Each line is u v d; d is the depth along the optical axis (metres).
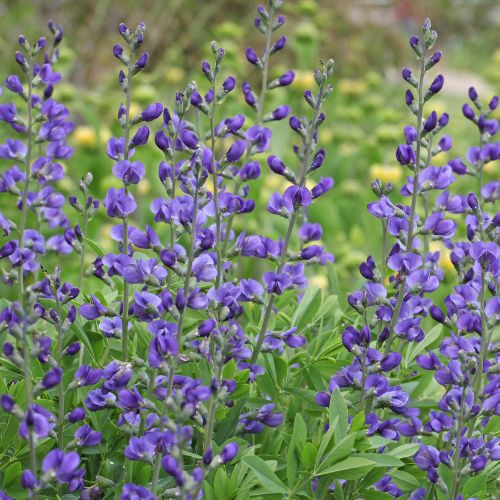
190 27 13.01
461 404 3.10
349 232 8.48
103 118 9.75
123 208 3.34
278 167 3.45
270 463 3.21
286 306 4.39
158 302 3.15
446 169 3.49
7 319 3.04
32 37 11.20
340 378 3.32
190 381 3.07
